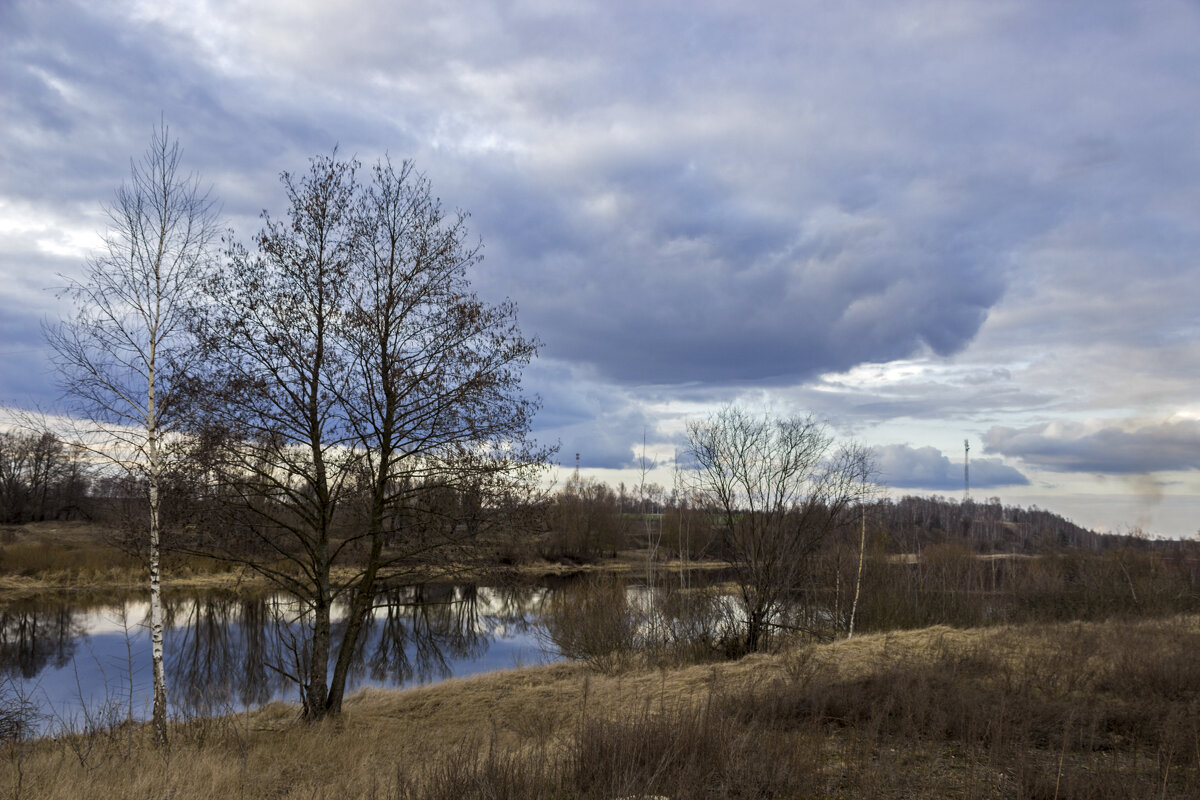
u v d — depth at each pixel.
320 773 10.22
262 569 15.31
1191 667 10.85
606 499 63.88
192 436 13.48
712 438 24.52
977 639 16.30
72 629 31.66
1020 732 8.41
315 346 15.06
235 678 22.47
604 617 23.98
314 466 15.39
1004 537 77.81
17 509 54.50
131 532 13.13
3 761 10.55
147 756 10.88
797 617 26.36
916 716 9.27
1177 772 7.02
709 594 26.39
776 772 7.11
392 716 15.90
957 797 6.69
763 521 23.77
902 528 50.22
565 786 7.14
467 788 6.69
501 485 15.53
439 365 15.59
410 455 15.70
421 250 15.61
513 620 35.94
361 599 15.70
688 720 8.13
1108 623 20.30
